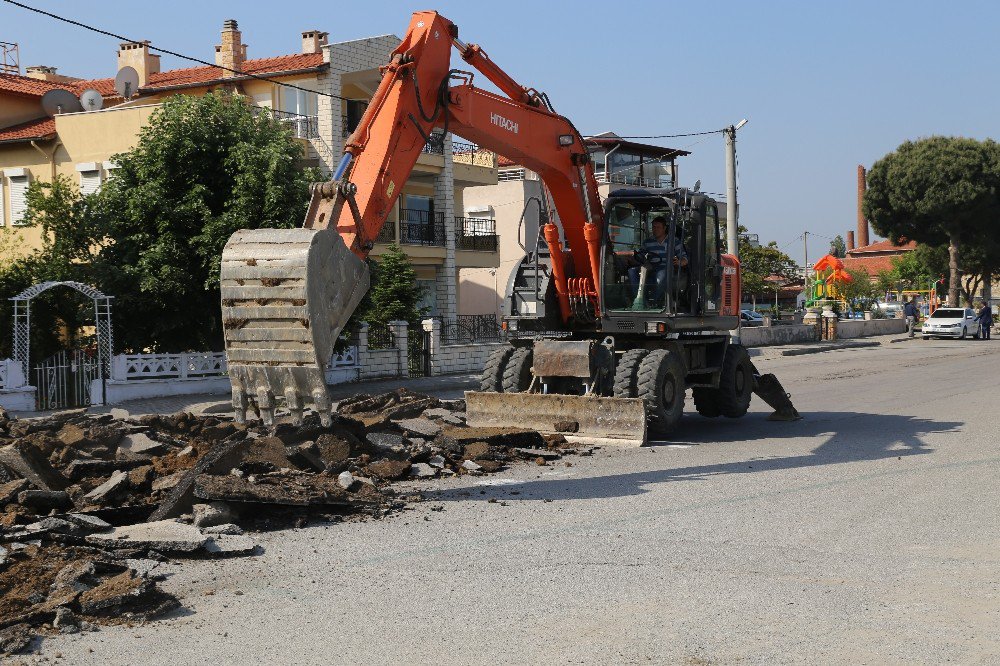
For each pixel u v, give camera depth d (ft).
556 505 32.55
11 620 19.86
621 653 18.57
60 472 31.76
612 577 23.81
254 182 74.64
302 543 27.27
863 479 37.32
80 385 72.79
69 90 123.03
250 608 21.47
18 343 73.51
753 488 35.58
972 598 21.97
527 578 23.75
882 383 82.23
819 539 27.66
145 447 36.01
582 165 49.44
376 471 36.58
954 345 150.30
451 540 27.58
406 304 109.40
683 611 21.12
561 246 52.08
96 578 22.45
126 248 77.05
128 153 82.38
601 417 46.37
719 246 54.75
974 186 220.64
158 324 76.74
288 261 29.25
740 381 57.16
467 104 41.01
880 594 22.30
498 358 51.78
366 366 90.12
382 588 22.94
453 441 40.88
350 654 18.65
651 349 50.88
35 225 80.53
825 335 166.81
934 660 18.08
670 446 46.26
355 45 119.55
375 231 35.37
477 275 167.94
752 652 18.57
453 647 18.98
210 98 79.71
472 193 167.53
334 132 117.50
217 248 74.59
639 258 51.26
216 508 28.73
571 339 53.52
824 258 214.69
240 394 30.60
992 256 232.53
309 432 36.78
